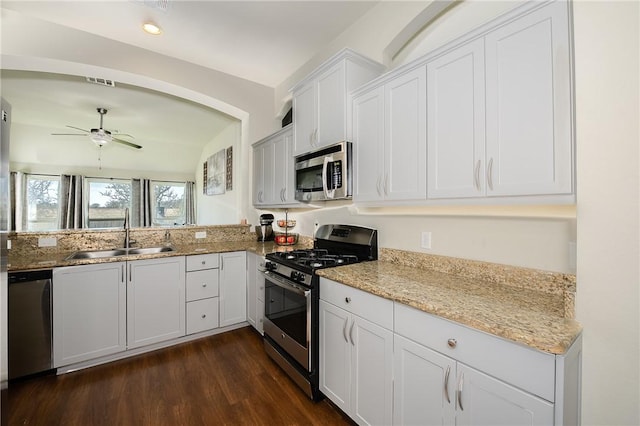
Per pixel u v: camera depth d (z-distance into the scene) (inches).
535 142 44.4
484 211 62.3
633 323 36.9
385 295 54.2
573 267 50.1
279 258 89.7
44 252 96.7
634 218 36.8
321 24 96.1
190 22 95.3
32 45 94.0
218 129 198.7
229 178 179.6
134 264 94.2
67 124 189.9
